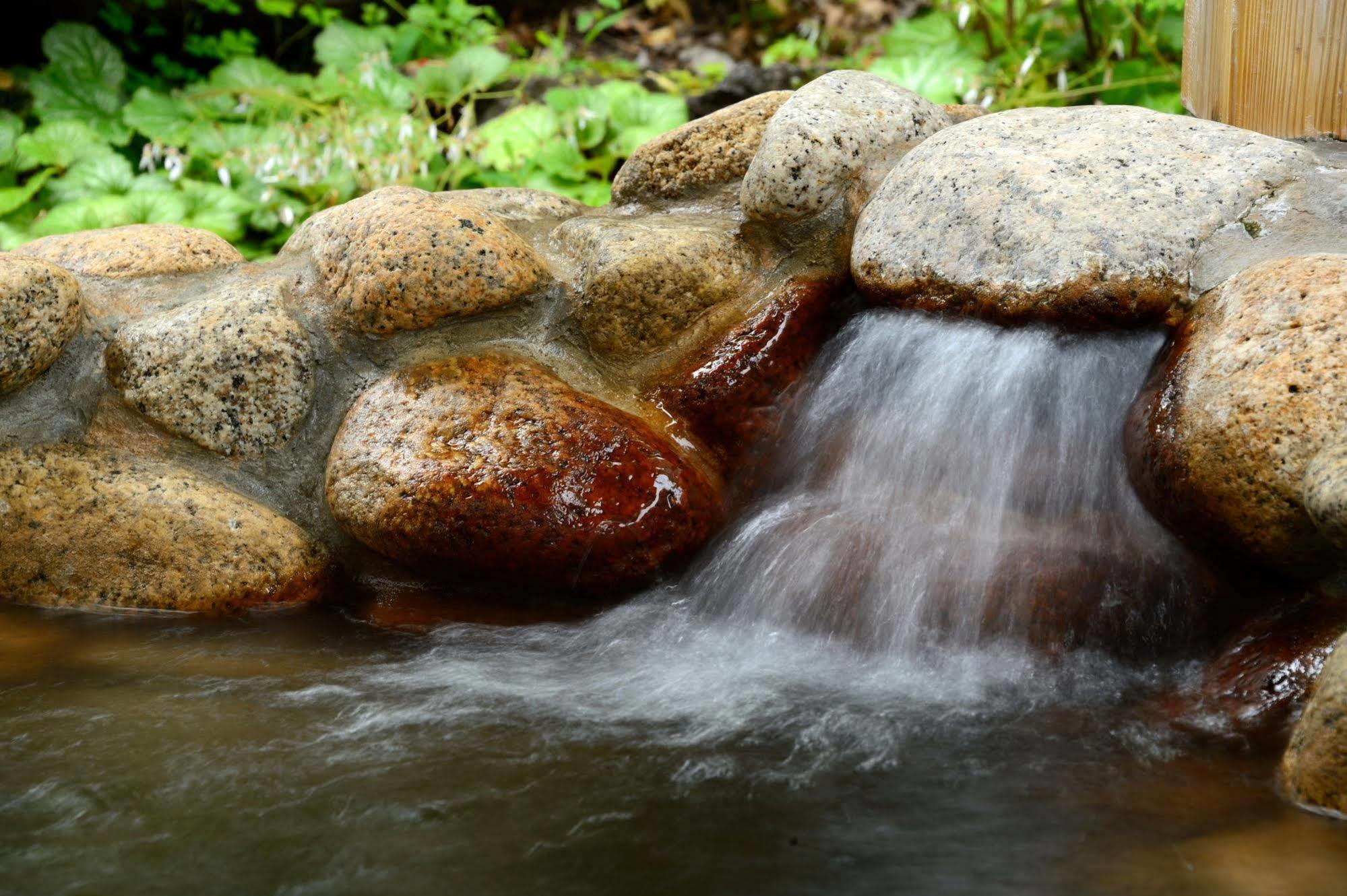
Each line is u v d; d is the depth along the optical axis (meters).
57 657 3.15
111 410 3.69
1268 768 2.42
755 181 3.91
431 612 3.47
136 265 3.96
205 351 3.64
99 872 2.12
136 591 3.54
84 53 6.68
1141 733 2.61
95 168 5.98
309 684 2.96
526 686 2.95
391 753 2.57
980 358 3.38
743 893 2.04
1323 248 3.09
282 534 3.61
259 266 4.05
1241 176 3.30
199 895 2.05
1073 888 2.03
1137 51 6.80
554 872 2.11
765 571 3.32
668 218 4.25
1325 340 2.73
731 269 3.90
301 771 2.49
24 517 3.56
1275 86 3.87
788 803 2.35
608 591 3.45
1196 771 2.43
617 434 3.49
